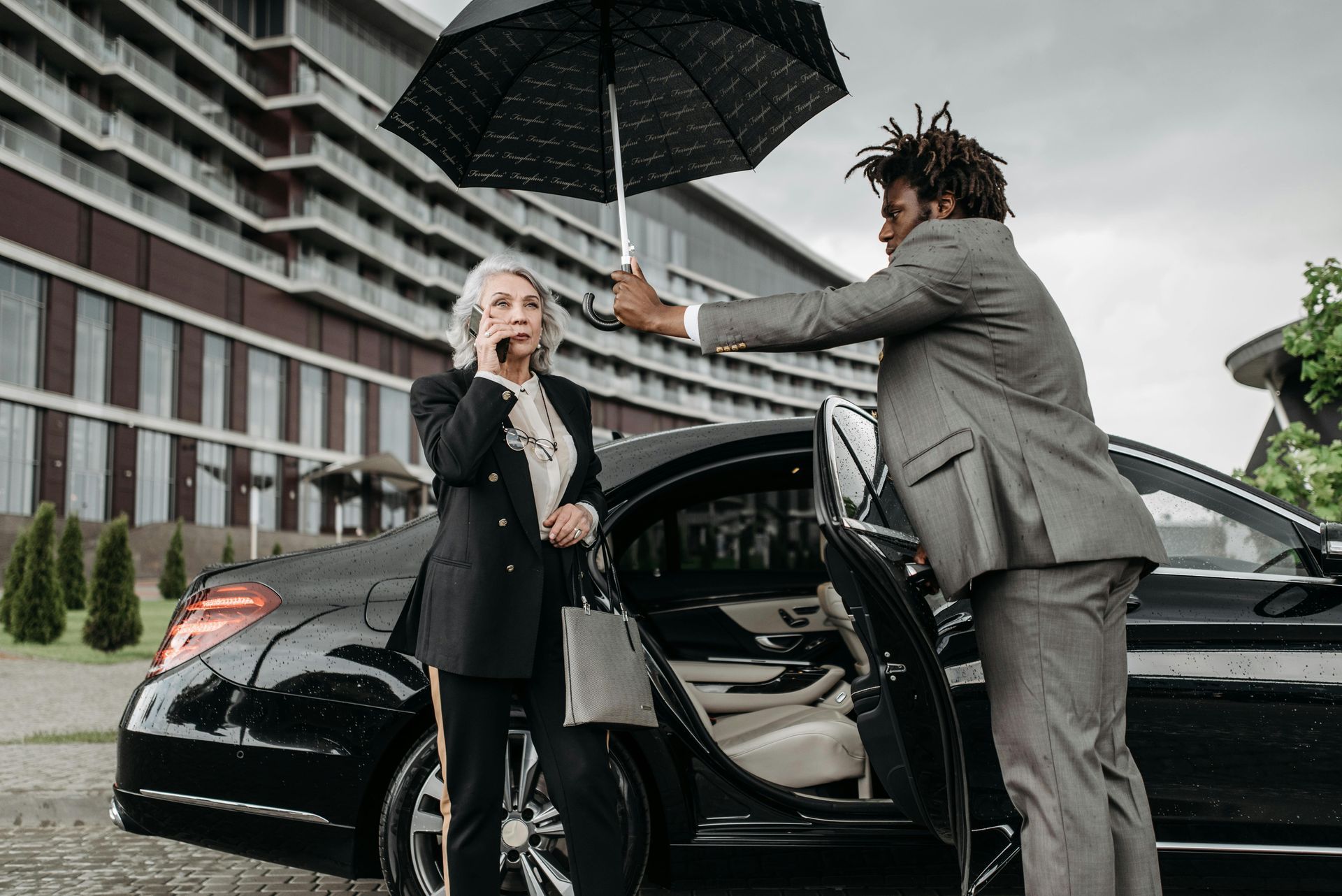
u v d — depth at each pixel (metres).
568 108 2.58
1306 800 2.42
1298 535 2.59
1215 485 2.68
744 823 2.46
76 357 32.09
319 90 41.41
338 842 2.38
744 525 3.70
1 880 3.18
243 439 38.25
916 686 2.02
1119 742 2.04
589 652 2.05
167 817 2.44
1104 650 2.00
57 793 3.98
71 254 31.86
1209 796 2.43
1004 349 2.01
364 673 2.39
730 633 3.48
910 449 2.04
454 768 2.05
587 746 2.08
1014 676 1.99
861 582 2.03
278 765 2.38
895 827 2.45
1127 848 1.99
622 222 2.32
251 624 2.48
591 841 2.06
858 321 1.98
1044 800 1.94
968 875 2.02
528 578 2.07
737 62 2.50
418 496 46.94
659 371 68.62
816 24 2.20
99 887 3.11
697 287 73.31
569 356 59.12
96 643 11.73
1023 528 1.96
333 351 42.78
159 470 35.12
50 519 13.05
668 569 3.65
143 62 35.34
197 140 38.25
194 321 36.22
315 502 41.62
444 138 2.50
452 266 49.25
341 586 2.53
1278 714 2.44
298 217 40.34
